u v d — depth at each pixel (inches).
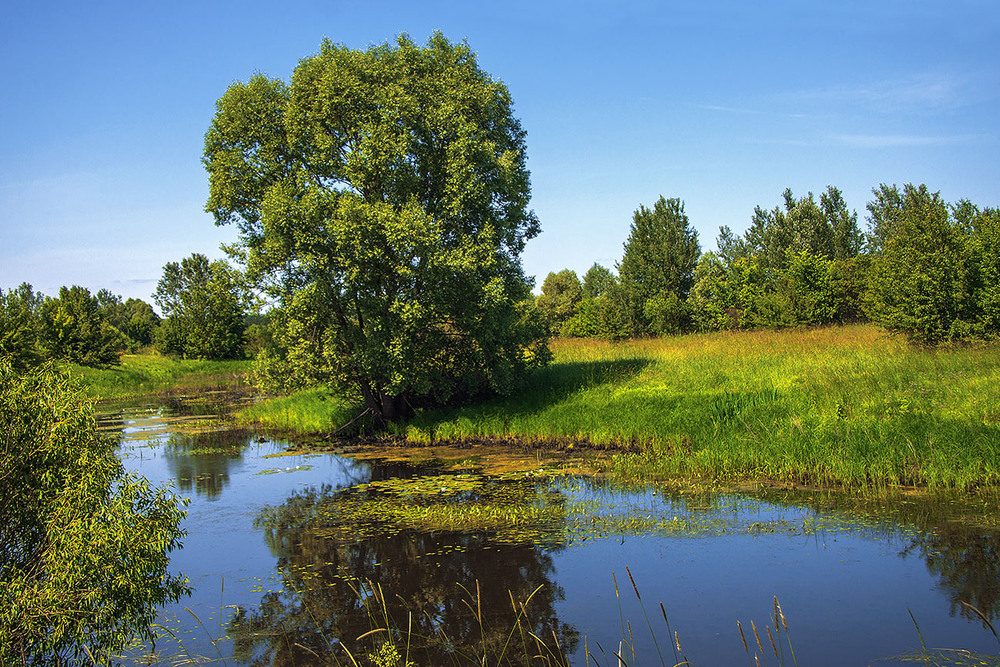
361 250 647.8
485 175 744.3
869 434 482.9
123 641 239.9
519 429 693.3
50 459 240.4
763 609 276.5
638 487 484.1
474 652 255.3
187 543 405.7
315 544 394.6
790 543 351.9
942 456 438.0
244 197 727.1
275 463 657.6
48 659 230.1
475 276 697.0
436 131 714.8
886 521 374.0
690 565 329.1
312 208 650.2
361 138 694.5
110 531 228.1
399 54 762.2
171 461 684.1
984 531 347.6
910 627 253.8
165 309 3316.9
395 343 655.8
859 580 299.0
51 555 224.4
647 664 237.8
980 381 542.9
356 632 278.8
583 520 412.5
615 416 647.8
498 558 354.6
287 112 705.6
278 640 274.8
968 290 719.7
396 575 338.3
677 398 655.1
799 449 491.2
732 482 478.3
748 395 614.9
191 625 291.4
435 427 739.4
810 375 644.1
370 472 597.0
